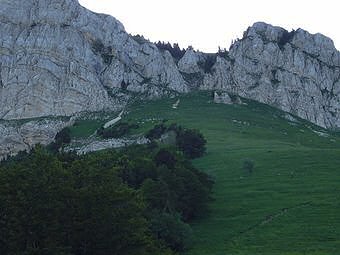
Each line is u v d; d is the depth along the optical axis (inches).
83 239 2111.2
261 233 3144.7
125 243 2162.9
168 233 2876.5
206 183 4033.0
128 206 2294.5
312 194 3927.2
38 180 2206.0
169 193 3260.3
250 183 4357.8
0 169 2367.1
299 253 2709.2
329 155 5265.8
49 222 2071.9
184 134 5669.3
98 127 7834.6
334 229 3107.8
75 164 2576.3
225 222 3432.6
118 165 3585.1
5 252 2022.6
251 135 6983.3
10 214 2084.2
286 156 5285.4
